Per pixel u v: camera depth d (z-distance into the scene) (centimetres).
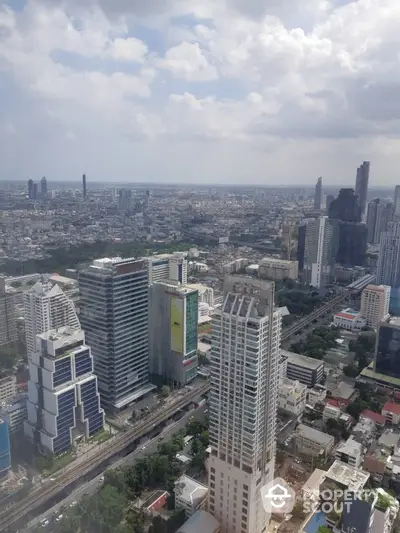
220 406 17050
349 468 18762
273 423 17550
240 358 16100
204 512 17888
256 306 16038
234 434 16788
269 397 16825
